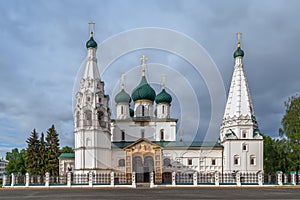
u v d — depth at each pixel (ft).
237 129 234.58
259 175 195.11
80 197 113.91
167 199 104.17
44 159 281.95
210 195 121.90
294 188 173.27
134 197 112.47
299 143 238.27
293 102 245.04
